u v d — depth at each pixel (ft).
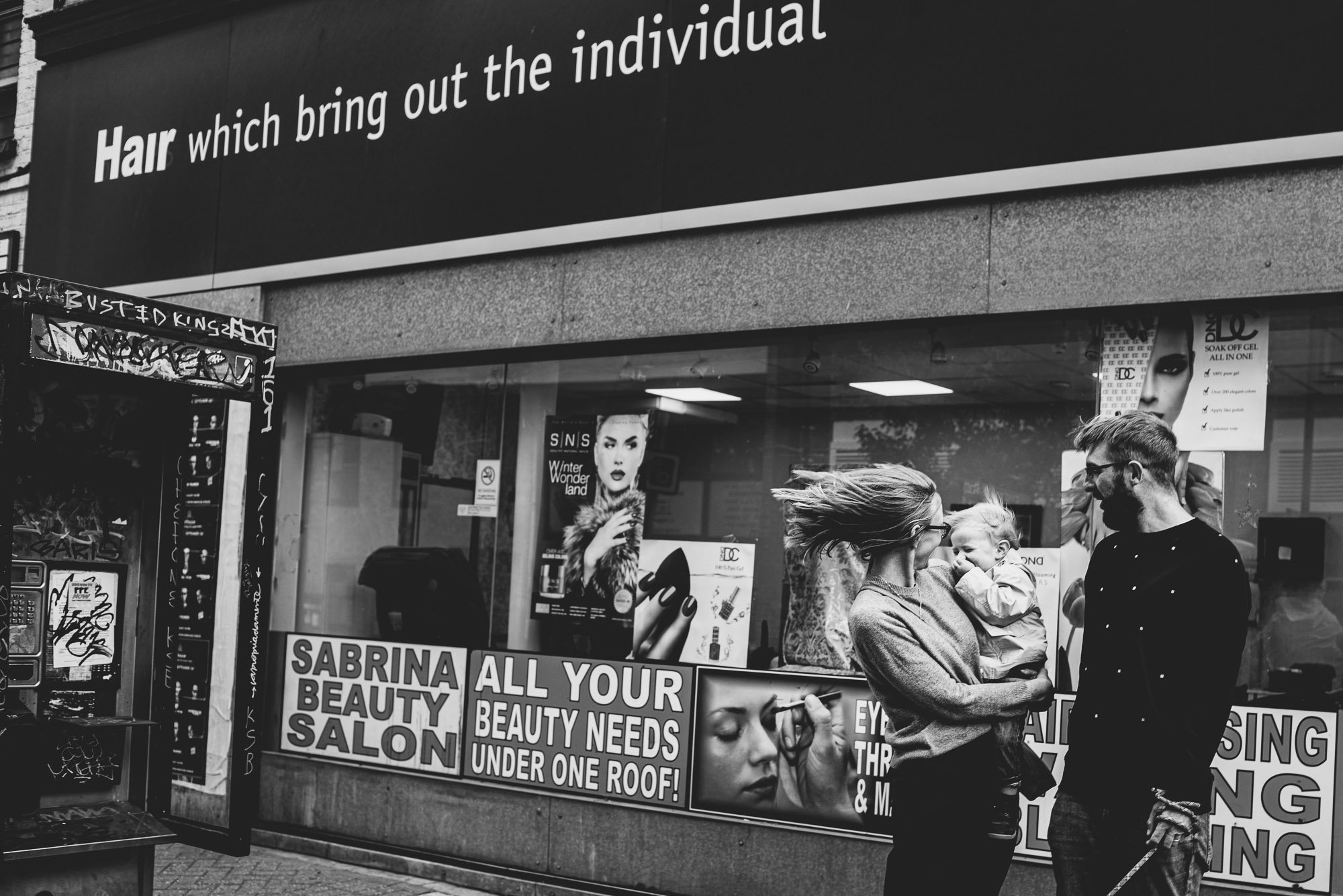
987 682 11.98
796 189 19.47
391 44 24.68
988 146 17.76
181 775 25.84
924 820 11.57
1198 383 16.79
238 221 26.78
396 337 24.32
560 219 22.06
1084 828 12.23
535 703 22.16
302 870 22.43
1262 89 15.81
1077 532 17.43
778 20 19.81
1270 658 15.98
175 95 28.22
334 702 24.59
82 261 29.63
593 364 22.39
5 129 32.76
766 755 19.70
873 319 18.95
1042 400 17.92
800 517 12.59
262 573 24.52
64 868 16.01
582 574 22.09
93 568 17.67
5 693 15.30
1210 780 11.57
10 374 15.52
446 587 23.65
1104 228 17.11
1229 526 16.43
